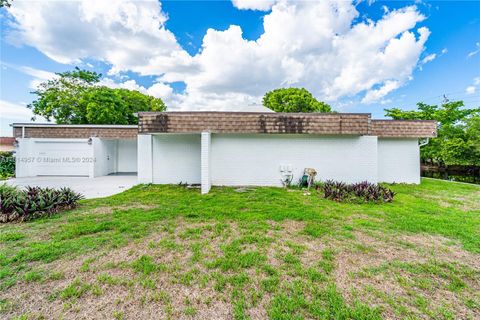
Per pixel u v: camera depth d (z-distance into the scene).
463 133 12.33
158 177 8.57
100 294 2.07
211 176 8.01
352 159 7.91
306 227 3.85
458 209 5.12
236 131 7.28
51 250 2.90
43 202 4.33
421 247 3.14
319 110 23.50
